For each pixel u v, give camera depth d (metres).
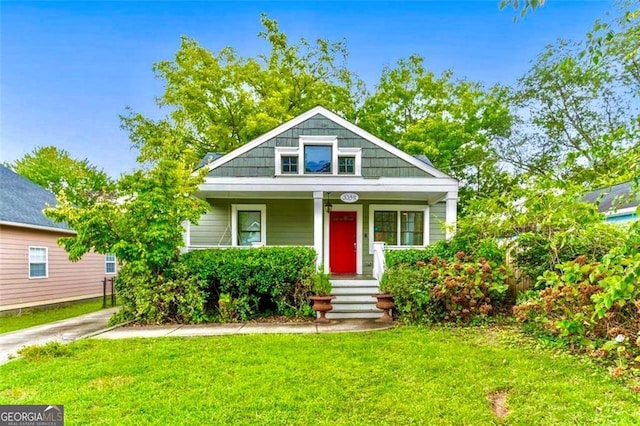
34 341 7.25
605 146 3.96
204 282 8.92
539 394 4.08
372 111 21.61
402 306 8.08
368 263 13.06
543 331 6.38
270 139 11.33
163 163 8.98
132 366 5.29
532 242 8.09
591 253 7.24
